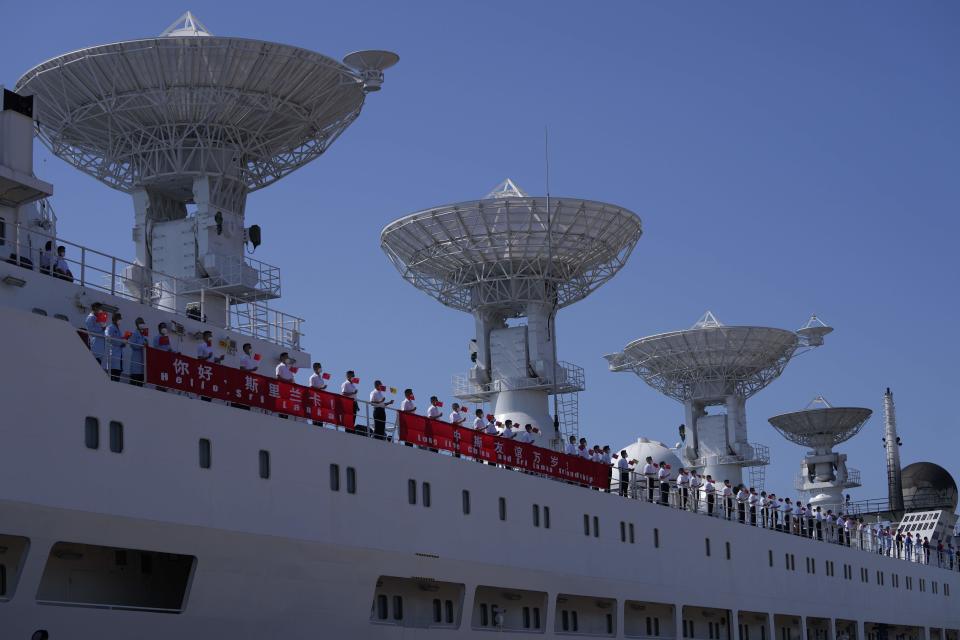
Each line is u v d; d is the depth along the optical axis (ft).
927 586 252.83
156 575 99.60
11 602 83.30
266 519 101.71
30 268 104.06
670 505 175.01
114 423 90.68
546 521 139.74
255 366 108.06
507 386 207.51
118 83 152.25
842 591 215.10
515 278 207.92
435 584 122.83
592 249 208.33
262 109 157.07
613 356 301.43
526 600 139.13
